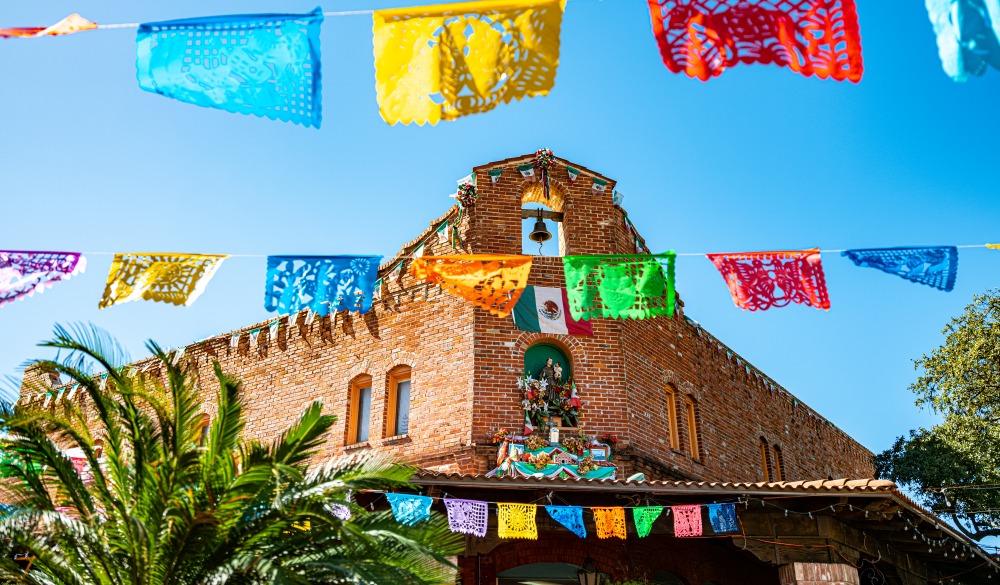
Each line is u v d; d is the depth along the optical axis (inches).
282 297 367.2
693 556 606.9
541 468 599.5
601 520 495.8
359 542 363.6
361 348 740.0
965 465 1036.5
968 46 201.6
